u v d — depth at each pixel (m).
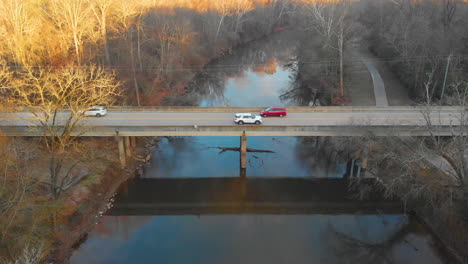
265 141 48.97
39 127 34.72
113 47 61.78
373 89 61.31
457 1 65.94
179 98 63.88
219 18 97.19
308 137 50.06
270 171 41.28
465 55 52.91
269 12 120.56
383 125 34.59
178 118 41.09
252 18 106.50
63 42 51.09
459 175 26.55
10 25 48.34
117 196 35.69
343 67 67.56
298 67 78.38
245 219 32.88
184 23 77.44
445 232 28.42
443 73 52.31
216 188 37.81
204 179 39.59
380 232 30.88
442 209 27.81
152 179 39.34
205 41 92.50
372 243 29.47
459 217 27.47
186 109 43.72
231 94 68.94
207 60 89.62
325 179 39.66
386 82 63.66
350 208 34.31
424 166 32.12
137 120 40.31
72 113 30.66
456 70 51.88
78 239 28.92
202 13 92.56
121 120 40.28
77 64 50.16
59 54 51.03
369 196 35.91
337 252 28.45
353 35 68.94
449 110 41.53
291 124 38.78
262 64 90.69
